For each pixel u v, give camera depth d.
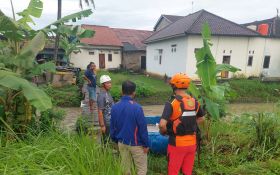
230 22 20.75
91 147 3.55
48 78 8.37
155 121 6.36
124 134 3.53
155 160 4.73
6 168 2.80
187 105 3.40
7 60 4.54
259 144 5.20
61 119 5.45
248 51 19.88
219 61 19.33
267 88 16.86
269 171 4.30
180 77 3.48
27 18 5.48
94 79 8.40
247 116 6.13
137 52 28.78
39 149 3.34
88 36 5.20
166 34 21.66
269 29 23.11
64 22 4.97
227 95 6.29
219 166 4.51
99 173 3.13
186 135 3.44
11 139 3.91
